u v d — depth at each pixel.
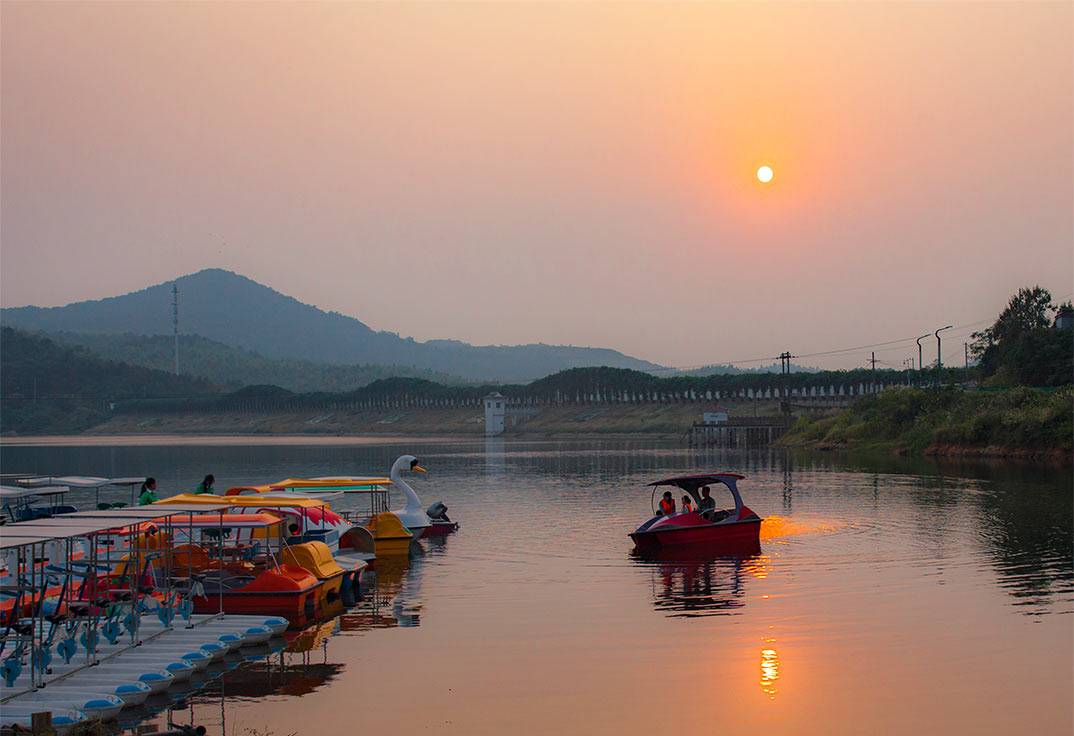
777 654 20.14
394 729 16.12
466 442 191.25
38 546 26.45
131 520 20.34
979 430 84.62
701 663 19.56
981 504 47.44
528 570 31.30
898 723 16.11
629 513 48.69
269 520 25.75
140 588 22.94
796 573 29.34
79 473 91.88
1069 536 36.12
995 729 15.82
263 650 21.19
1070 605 24.30
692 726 16.06
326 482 40.62
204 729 15.95
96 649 19.47
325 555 26.88
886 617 23.20
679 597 26.09
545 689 18.06
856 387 167.25
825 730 15.82
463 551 36.06
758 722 16.19
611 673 18.98
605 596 26.53
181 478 80.75
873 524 40.59
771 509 46.97
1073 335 103.81
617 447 145.38
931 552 32.91
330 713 16.94
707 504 37.22
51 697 16.61
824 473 71.31
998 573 28.75
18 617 19.28
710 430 155.75
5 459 132.25
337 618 24.50
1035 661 19.44
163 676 18.05
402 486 41.44
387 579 30.30
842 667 19.16
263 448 166.62
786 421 135.25
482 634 22.39
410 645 21.48
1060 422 77.06
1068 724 16.00
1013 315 121.94
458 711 16.94
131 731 16.02
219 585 23.45
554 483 70.06
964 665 19.22
